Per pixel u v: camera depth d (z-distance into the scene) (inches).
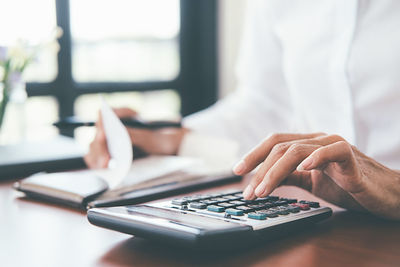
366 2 37.1
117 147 29.1
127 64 91.7
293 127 44.5
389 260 17.8
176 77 100.9
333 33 39.6
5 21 67.8
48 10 77.9
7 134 45.9
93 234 21.5
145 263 17.7
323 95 40.5
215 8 101.8
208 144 38.8
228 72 102.4
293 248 19.1
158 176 31.2
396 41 35.5
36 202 27.9
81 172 33.5
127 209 21.0
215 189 31.0
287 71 42.5
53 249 19.6
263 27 45.2
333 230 21.5
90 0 84.1
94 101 87.4
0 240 20.9
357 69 36.8
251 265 17.3
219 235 17.5
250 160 22.5
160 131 39.7
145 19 93.3
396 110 35.8
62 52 81.1
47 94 80.9
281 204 22.4
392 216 22.9
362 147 37.5
